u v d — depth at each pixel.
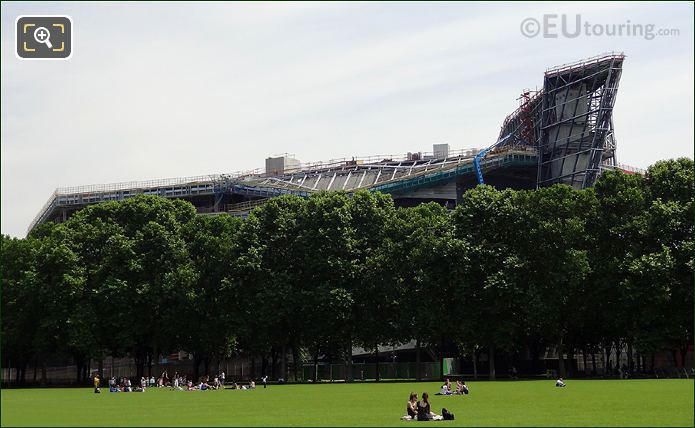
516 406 53.97
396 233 118.88
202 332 118.44
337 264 114.69
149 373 132.75
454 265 108.94
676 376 112.75
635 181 114.62
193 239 128.62
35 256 121.56
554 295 106.69
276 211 122.81
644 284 102.44
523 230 111.19
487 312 110.00
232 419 46.25
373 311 116.12
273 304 112.94
